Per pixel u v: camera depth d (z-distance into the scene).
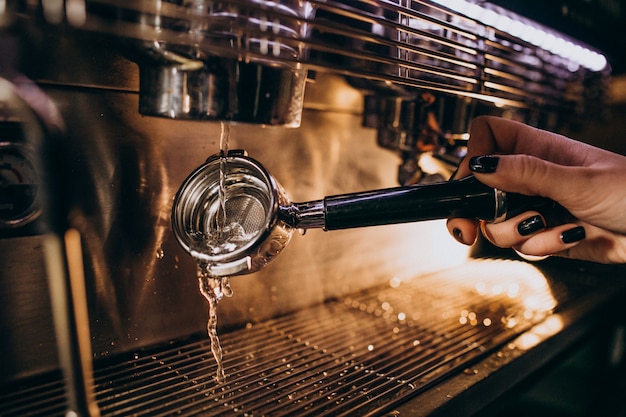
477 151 0.79
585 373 1.34
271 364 0.78
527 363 0.86
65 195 0.44
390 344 0.89
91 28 0.47
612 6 1.51
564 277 1.38
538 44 1.07
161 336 0.82
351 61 0.85
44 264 0.68
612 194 0.61
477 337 0.93
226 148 0.63
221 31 0.52
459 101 1.04
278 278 0.99
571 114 1.36
